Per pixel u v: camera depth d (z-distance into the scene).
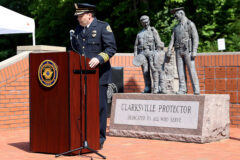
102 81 6.24
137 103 8.08
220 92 9.61
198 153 6.17
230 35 18.52
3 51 25.52
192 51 7.89
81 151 5.86
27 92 9.52
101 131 6.37
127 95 8.23
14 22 10.83
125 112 8.18
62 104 5.75
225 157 5.82
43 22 21.73
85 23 6.13
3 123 9.11
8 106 9.19
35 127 6.07
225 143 7.34
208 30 18.19
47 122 5.93
